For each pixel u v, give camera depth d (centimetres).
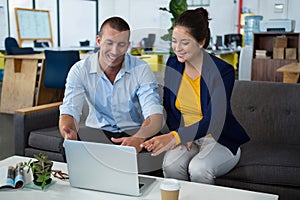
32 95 503
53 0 1080
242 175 216
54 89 503
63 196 161
